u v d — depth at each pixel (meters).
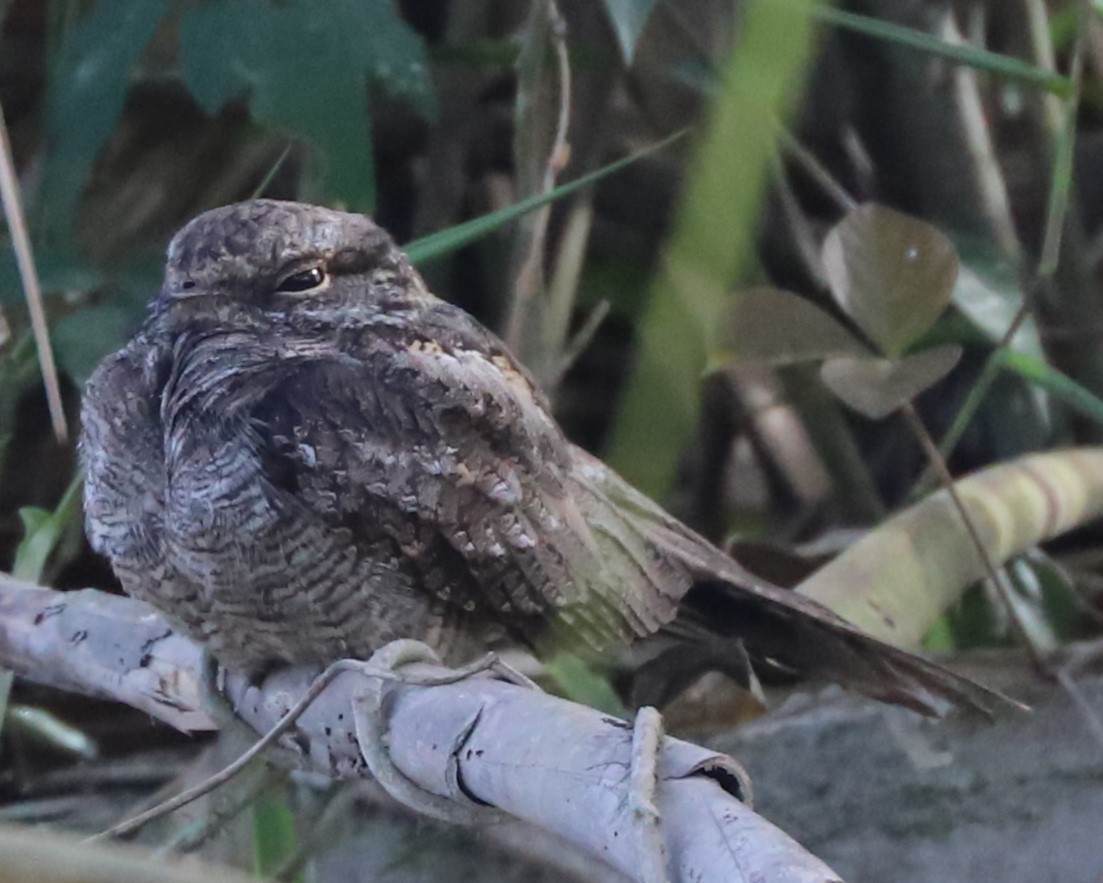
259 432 4.78
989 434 5.06
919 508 4.93
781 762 4.91
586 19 5.00
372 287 4.81
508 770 4.70
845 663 4.84
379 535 4.79
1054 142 5.03
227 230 4.80
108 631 4.81
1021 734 4.91
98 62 4.88
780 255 5.02
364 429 4.79
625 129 5.03
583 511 4.82
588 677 4.83
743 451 5.05
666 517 4.84
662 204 5.01
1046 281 5.05
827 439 5.02
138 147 5.00
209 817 4.82
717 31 4.89
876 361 4.85
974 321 4.98
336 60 4.86
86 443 4.80
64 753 4.96
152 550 4.79
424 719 4.72
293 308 4.80
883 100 5.03
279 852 4.83
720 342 4.84
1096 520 5.03
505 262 4.99
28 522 4.86
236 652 4.79
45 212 4.89
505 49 4.97
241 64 4.86
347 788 4.86
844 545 4.95
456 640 4.81
